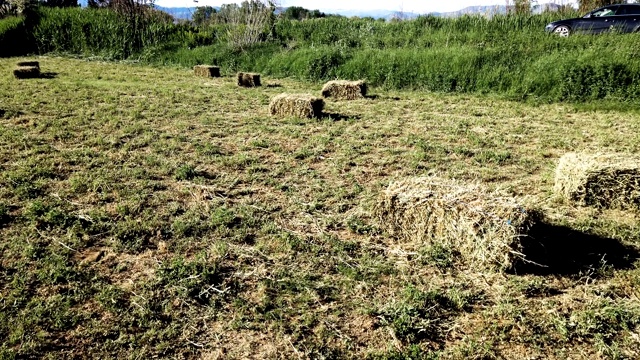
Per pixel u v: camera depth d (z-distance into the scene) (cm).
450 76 1088
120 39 1571
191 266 325
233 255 350
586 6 1506
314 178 507
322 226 398
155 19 1733
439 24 1516
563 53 1073
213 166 533
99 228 375
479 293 312
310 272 331
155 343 261
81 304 289
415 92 1083
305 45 1495
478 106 925
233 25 1652
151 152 571
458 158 590
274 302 299
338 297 306
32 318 271
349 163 556
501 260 328
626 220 419
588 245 372
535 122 794
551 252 359
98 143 589
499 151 612
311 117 766
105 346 255
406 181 403
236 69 1395
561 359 254
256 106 868
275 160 561
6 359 240
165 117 750
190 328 274
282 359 252
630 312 286
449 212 352
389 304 294
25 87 934
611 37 1116
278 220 406
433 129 731
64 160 521
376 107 896
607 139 677
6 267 319
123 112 763
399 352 257
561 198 461
